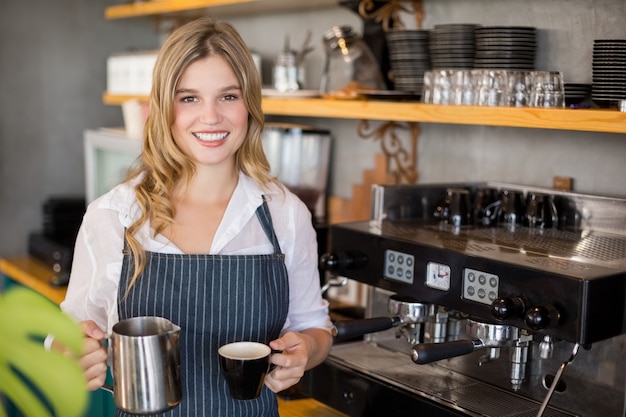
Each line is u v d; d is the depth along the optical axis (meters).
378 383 1.74
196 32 1.56
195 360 1.58
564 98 1.83
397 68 2.28
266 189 1.69
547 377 1.63
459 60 2.08
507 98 1.83
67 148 3.97
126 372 1.22
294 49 3.06
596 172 1.99
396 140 2.58
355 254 1.81
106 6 3.97
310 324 1.73
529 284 1.43
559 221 1.92
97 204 1.64
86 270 1.63
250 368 1.33
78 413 0.91
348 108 2.26
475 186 2.10
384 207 1.97
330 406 1.87
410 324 1.80
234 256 1.59
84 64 3.96
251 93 1.62
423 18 2.45
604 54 1.69
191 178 1.63
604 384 1.54
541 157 2.12
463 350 1.54
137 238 1.60
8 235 3.87
